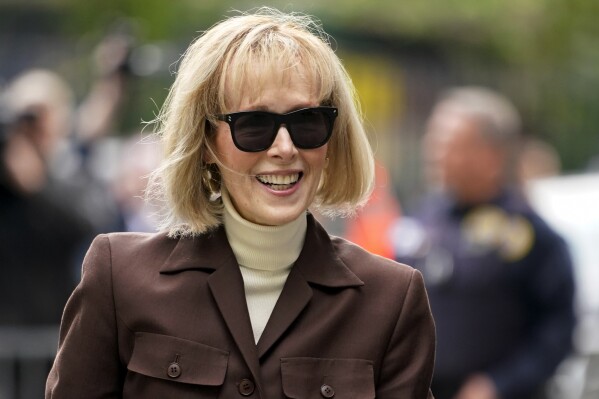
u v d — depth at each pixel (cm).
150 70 2272
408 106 4369
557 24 4594
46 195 1822
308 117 863
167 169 888
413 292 897
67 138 2136
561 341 1722
